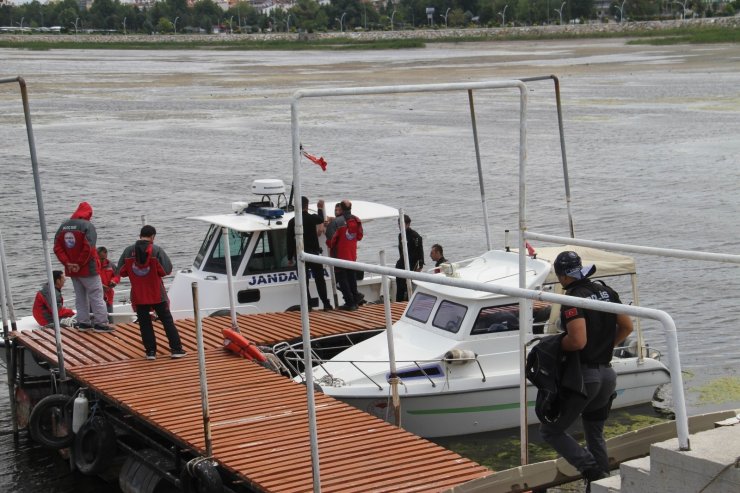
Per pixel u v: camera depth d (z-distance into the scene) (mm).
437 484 18359
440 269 28156
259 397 24109
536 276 26812
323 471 19125
